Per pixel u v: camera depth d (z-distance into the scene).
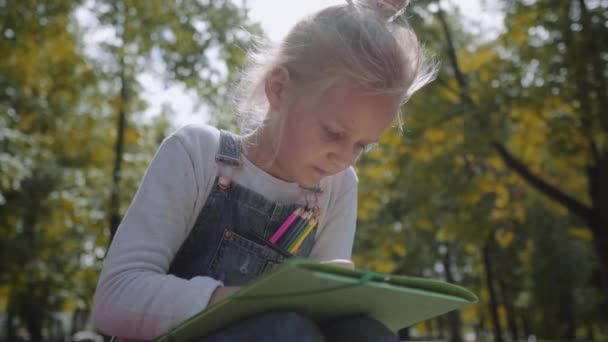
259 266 1.50
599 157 11.80
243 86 1.63
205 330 1.09
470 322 37.91
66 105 12.01
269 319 1.01
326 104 1.33
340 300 1.08
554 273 20.47
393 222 13.92
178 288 1.23
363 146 1.39
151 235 1.38
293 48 1.42
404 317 1.28
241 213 1.50
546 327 30.19
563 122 10.62
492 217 12.57
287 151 1.42
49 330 31.70
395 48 1.35
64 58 10.76
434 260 18.86
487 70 11.39
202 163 1.49
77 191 11.96
